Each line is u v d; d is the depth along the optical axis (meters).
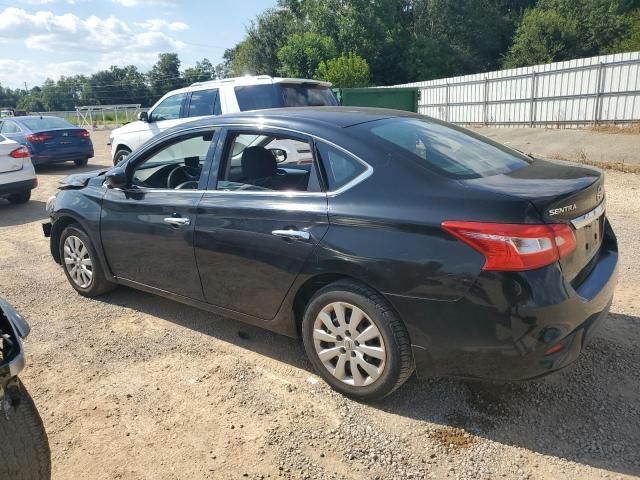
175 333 4.09
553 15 40.84
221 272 3.58
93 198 4.49
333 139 3.14
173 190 3.92
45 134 13.46
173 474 2.60
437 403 3.06
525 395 3.09
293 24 42.41
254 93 8.41
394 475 2.53
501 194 2.60
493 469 2.54
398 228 2.75
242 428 2.92
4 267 5.90
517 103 22.89
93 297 4.86
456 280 2.59
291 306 3.28
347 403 3.10
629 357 3.41
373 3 41.19
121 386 3.38
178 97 9.47
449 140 3.40
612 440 2.68
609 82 19.31
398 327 2.83
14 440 2.12
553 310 2.50
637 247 5.50
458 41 47.28
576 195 2.68
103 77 108.94
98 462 2.71
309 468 2.60
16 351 2.12
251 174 3.66
